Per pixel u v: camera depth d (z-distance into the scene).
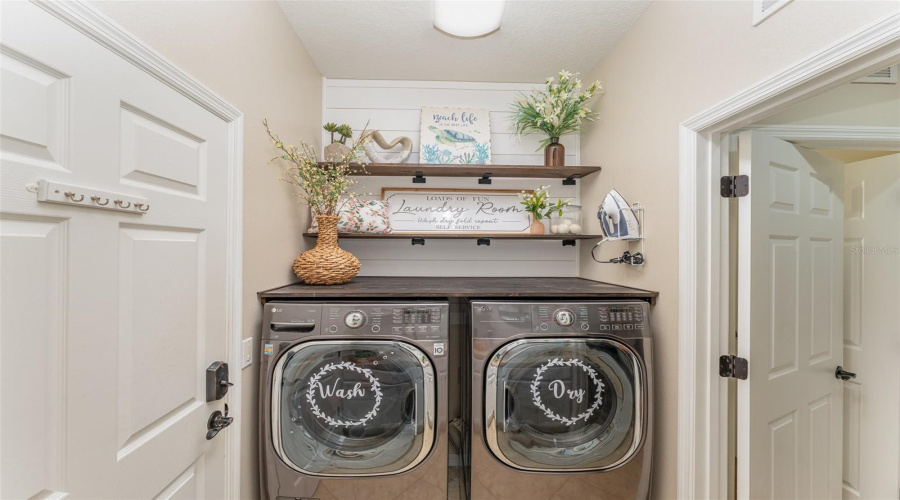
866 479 1.47
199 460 0.99
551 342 1.30
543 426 1.31
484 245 2.12
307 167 1.53
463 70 2.00
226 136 1.10
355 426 1.26
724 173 1.25
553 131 1.91
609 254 1.79
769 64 0.92
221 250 1.07
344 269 1.56
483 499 1.30
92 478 0.67
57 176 0.60
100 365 0.69
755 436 1.19
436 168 1.86
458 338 1.89
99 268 0.68
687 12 1.23
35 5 0.57
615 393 1.33
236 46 1.15
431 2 1.46
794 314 1.29
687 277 1.24
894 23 0.66
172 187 0.87
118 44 0.71
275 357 1.24
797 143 1.29
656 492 1.38
